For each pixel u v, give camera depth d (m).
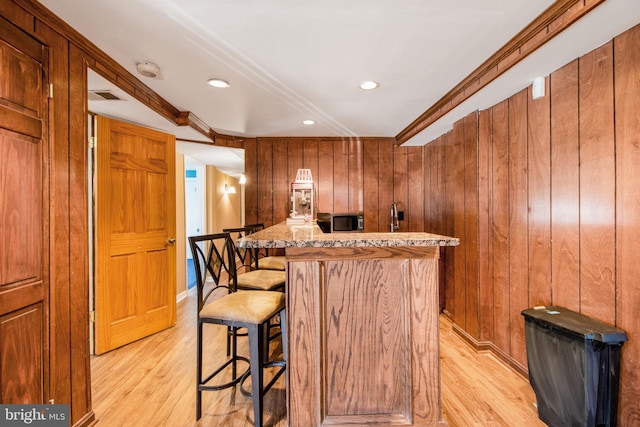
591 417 1.48
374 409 1.52
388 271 1.52
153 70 2.10
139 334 2.88
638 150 1.45
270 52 1.90
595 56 1.65
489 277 2.56
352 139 4.09
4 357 1.31
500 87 2.15
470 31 1.69
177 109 2.96
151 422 1.76
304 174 3.46
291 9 1.49
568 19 1.44
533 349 1.80
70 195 1.65
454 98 2.51
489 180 2.56
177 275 4.15
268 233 1.81
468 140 2.71
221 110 3.00
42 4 1.44
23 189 1.40
